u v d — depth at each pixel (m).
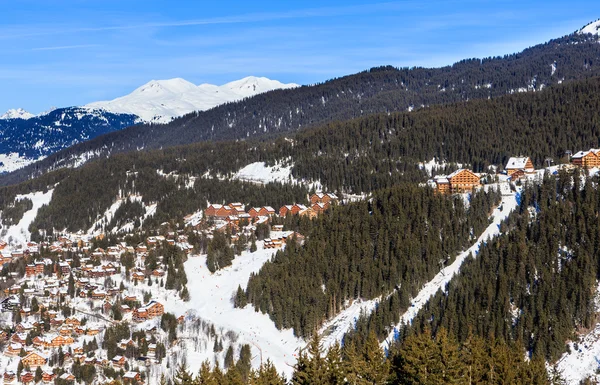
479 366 140.00
